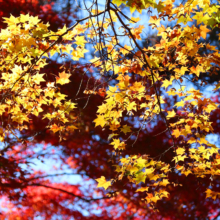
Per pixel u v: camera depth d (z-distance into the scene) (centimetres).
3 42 270
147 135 713
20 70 310
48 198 804
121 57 315
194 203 734
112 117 307
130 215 775
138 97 298
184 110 324
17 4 705
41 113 693
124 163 324
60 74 316
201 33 283
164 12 277
